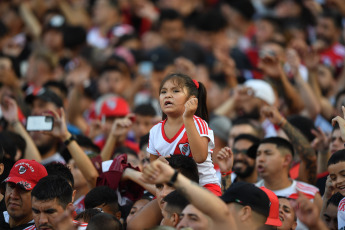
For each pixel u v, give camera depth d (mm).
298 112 22484
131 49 29438
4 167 16750
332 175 15047
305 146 17859
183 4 35469
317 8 30922
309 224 11641
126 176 16562
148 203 14641
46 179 13977
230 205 12773
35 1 34156
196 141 13484
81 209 17109
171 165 13727
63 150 19031
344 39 28781
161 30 31094
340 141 17203
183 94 14203
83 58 28641
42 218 13703
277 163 17422
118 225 13195
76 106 24250
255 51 28406
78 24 32781
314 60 23281
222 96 26016
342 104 21375
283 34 29484
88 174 16922
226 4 33094
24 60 31281
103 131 21906
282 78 22234
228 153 15359
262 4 34562
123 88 26734
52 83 25000
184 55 28688
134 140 23266
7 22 34562
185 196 11836
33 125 17250
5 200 15023
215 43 30766
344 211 14391
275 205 13742
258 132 20500
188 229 11992
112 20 33031
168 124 14477
